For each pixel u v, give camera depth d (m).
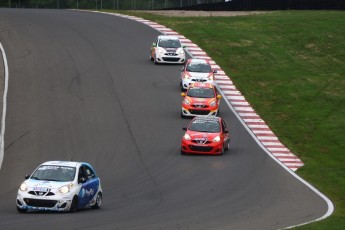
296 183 109.75
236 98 176.25
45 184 85.19
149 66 196.50
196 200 95.25
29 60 193.88
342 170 123.94
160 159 124.81
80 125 145.50
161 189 103.62
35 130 140.75
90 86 174.75
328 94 187.00
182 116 155.25
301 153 136.88
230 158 127.31
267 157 129.88
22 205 84.44
